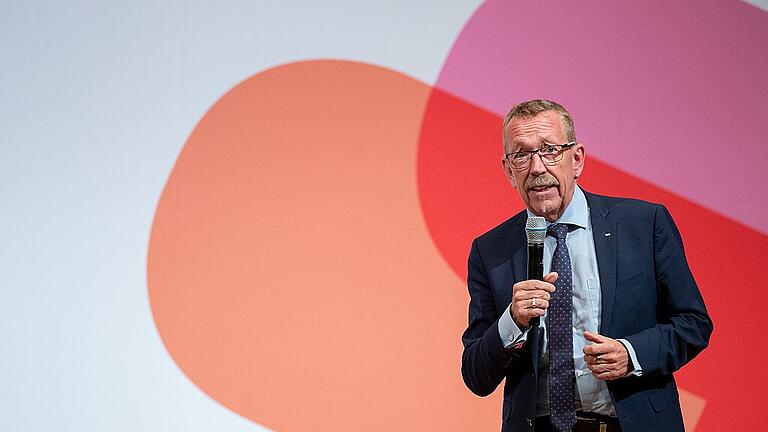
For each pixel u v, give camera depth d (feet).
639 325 16.46
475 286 18.44
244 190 27.68
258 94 27.86
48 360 27.25
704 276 26.63
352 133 27.73
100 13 28.04
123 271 27.50
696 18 27.12
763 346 26.43
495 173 27.48
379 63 27.84
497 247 18.08
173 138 27.81
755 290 26.55
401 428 27.12
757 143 26.78
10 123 27.81
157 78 27.91
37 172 27.73
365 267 27.45
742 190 26.73
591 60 27.25
